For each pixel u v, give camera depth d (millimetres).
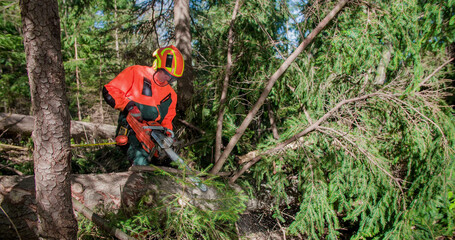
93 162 4105
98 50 4973
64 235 1620
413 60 2303
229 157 3123
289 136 2617
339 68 2461
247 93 3041
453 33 2090
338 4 2273
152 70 2432
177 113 3455
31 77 1329
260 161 2627
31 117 3738
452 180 2049
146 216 1809
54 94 1375
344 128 2559
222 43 3332
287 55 2898
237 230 2402
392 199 2387
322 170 2709
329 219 2320
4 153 3764
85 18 5754
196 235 2318
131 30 4109
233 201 2158
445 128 2184
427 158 2211
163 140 2232
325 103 3002
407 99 2367
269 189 3090
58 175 1484
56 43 1342
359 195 2359
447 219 2225
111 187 2078
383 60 2461
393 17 2230
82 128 4219
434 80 2562
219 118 2643
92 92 5539
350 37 2361
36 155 1456
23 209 1744
